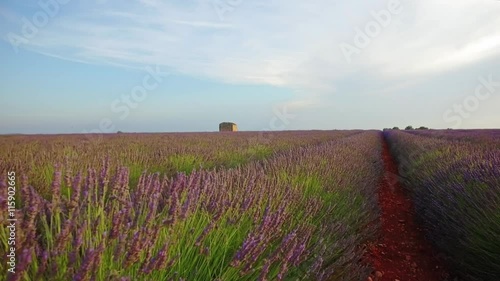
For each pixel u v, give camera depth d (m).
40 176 3.39
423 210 5.64
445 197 4.64
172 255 1.84
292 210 3.19
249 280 1.99
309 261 2.39
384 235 4.79
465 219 3.67
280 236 2.55
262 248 1.97
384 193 7.68
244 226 2.55
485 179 4.22
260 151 10.20
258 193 2.93
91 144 9.50
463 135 18.95
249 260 1.85
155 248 1.88
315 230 3.00
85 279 1.27
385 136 38.38
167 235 1.86
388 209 6.32
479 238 3.22
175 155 7.10
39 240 1.80
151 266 1.53
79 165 4.09
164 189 2.77
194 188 2.48
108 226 1.95
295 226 2.86
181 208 2.01
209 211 2.46
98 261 1.33
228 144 12.16
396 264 3.82
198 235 2.07
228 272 1.84
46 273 1.46
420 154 9.70
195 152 7.91
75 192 1.78
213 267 1.95
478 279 3.18
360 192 5.31
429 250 4.29
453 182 4.73
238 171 3.91
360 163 7.85
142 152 7.31
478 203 3.77
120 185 2.25
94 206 1.98
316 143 14.44
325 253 2.58
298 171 4.87
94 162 4.49
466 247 3.37
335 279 2.45
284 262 1.98
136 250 1.51
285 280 2.10
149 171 5.09
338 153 8.09
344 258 2.62
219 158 7.63
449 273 3.63
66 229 1.43
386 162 14.41
